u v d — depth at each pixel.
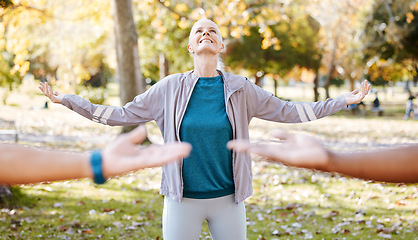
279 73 32.09
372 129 17.53
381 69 38.03
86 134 14.76
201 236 5.08
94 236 5.00
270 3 15.04
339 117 24.89
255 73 32.06
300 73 40.12
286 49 29.33
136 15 20.08
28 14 10.69
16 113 22.88
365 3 25.67
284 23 27.30
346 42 30.19
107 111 2.79
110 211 6.01
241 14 12.41
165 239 2.77
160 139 13.64
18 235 4.89
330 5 25.58
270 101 2.82
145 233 5.16
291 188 7.33
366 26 28.72
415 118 23.28
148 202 6.56
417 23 26.98
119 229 5.27
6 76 26.95
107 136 14.28
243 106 2.76
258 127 18.66
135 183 7.72
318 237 5.02
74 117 21.69
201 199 2.66
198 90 2.70
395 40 27.44
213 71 2.78
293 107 2.83
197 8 13.48
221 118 2.63
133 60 11.10
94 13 12.18
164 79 2.82
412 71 33.75
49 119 20.27
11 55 26.61
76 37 17.06
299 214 5.91
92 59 25.83
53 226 5.30
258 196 6.89
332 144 12.89
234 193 2.73
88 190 7.15
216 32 2.78
